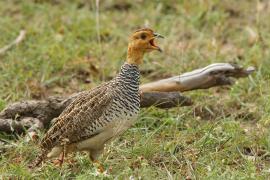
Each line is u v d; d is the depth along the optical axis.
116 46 16.17
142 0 18.50
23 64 14.92
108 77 14.85
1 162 11.25
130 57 10.80
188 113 12.95
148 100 12.70
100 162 11.09
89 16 17.45
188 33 16.89
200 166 11.12
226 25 17.33
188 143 12.13
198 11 17.61
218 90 14.28
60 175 10.69
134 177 10.56
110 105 10.56
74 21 17.19
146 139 11.88
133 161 11.23
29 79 14.45
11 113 12.39
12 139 12.20
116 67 15.02
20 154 11.58
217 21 17.28
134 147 11.56
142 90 12.97
